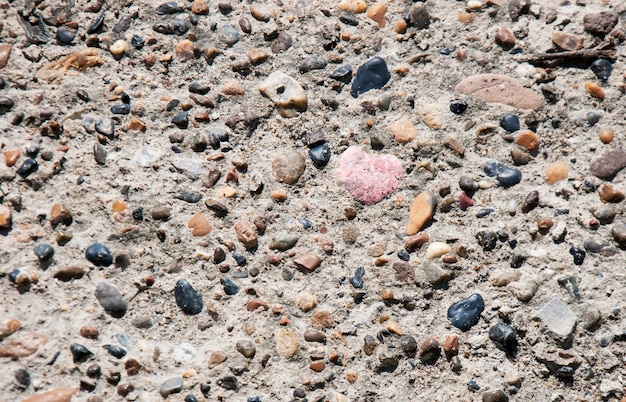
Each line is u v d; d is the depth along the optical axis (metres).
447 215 0.80
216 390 0.77
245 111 0.81
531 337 0.78
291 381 0.77
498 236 0.79
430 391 0.77
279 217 0.80
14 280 0.78
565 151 0.80
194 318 0.78
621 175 0.80
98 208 0.79
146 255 0.79
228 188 0.80
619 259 0.79
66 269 0.78
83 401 0.77
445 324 0.78
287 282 0.79
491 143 0.81
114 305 0.78
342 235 0.80
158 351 0.77
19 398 0.76
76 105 0.81
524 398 0.77
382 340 0.78
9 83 0.81
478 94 0.81
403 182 0.80
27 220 0.79
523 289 0.78
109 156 0.80
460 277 0.79
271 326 0.78
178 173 0.80
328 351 0.78
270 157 0.81
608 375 0.77
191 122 0.81
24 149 0.80
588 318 0.78
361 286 0.79
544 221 0.79
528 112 0.81
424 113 0.81
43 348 0.77
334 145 0.81
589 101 0.81
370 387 0.77
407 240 0.79
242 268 0.79
